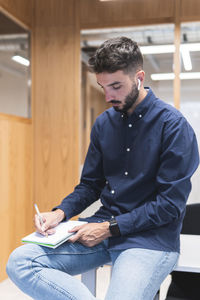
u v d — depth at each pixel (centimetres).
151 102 144
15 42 310
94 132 164
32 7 338
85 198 159
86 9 329
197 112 306
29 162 337
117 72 130
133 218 133
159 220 131
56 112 337
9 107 300
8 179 298
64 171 336
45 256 129
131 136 145
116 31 325
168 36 314
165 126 139
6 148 294
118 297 114
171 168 134
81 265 139
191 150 137
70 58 333
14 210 308
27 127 332
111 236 136
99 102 331
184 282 161
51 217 142
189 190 136
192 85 307
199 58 305
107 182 154
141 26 319
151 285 122
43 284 121
